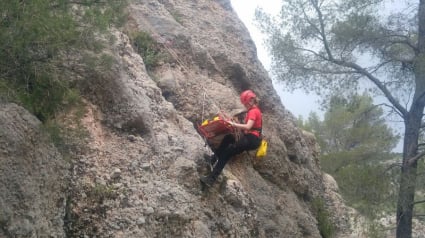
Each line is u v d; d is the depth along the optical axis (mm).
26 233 3633
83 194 4738
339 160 24531
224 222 6184
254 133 6273
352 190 14016
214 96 9039
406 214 13070
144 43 8430
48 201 4059
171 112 6883
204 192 6141
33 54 4426
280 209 9078
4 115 3814
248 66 11227
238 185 6957
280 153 10070
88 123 5348
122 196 4996
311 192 11859
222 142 6535
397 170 13570
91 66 5070
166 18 9438
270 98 11266
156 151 5863
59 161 4375
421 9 13000
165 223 5160
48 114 4625
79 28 4664
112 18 5070
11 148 3723
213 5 12289
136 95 6246
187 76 8664
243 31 12500
